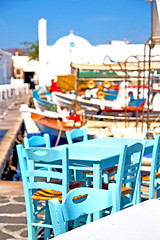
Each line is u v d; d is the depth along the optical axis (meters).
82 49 11.26
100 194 2.20
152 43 8.23
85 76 11.84
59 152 3.64
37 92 16.25
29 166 4.05
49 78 11.49
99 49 11.21
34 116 12.02
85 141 5.25
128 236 1.78
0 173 8.59
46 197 3.77
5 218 4.87
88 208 2.14
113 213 2.09
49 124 11.45
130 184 4.79
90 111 12.65
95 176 3.93
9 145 11.55
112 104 12.58
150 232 1.83
